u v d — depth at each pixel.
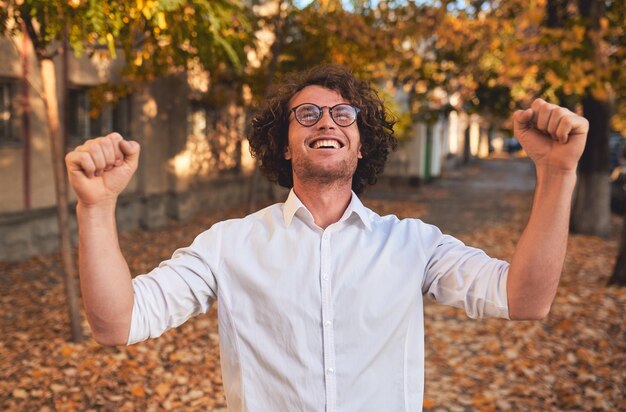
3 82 7.85
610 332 5.26
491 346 5.05
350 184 1.62
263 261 1.50
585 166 10.38
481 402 4.04
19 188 8.02
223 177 13.22
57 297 6.33
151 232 10.21
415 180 19.38
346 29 7.09
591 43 6.25
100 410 3.81
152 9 3.65
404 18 7.67
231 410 1.50
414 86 10.10
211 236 1.56
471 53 9.01
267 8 9.20
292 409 1.42
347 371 1.42
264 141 1.91
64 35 4.45
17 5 4.04
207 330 5.37
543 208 1.31
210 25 4.42
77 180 1.24
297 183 1.60
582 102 10.21
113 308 1.30
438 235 1.58
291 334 1.43
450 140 31.69
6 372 4.29
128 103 10.20
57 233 8.66
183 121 11.28
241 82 9.13
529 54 6.54
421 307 1.52
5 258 7.83
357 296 1.46
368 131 1.83
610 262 8.18
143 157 10.39
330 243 1.51
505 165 33.22
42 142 8.31
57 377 4.23
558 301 6.17
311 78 1.69
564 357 4.74
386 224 1.59
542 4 7.20
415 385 1.48
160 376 4.36
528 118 1.28
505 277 1.39
